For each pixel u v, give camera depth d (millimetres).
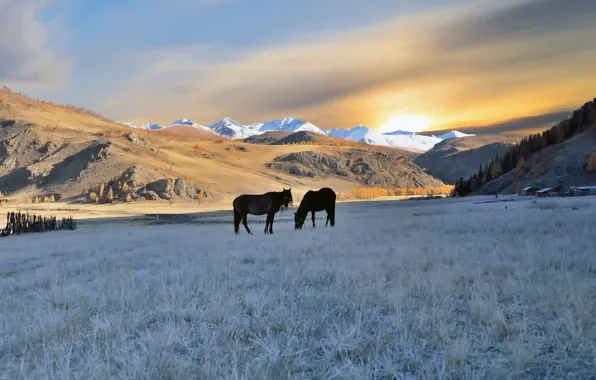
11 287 8742
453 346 3535
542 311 4535
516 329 4043
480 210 36594
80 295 6992
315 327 4438
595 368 3148
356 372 3209
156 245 19016
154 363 3586
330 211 24344
